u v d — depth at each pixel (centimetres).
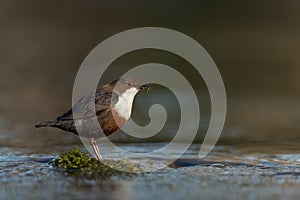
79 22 3669
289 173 1284
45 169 1309
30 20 3712
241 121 1984
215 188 1149
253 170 1317
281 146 1627
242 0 3844
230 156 1488
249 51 3147
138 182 1197
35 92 2436
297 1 3884
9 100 2286
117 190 1134
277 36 3447
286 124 1944
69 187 1154
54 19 3716
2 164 1366
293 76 2706
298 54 3100
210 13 3750
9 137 1739
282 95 2395
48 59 3042
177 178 1235
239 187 1158
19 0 3834
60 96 2378
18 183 1188
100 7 3794
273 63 2942
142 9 3731
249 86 2534
